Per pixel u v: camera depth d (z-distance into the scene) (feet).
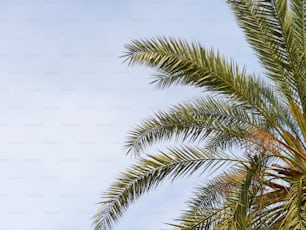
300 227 32.65
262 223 37.93
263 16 39.91
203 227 37.60
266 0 39.75
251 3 40.27
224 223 34.37
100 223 41.98
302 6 40.73
